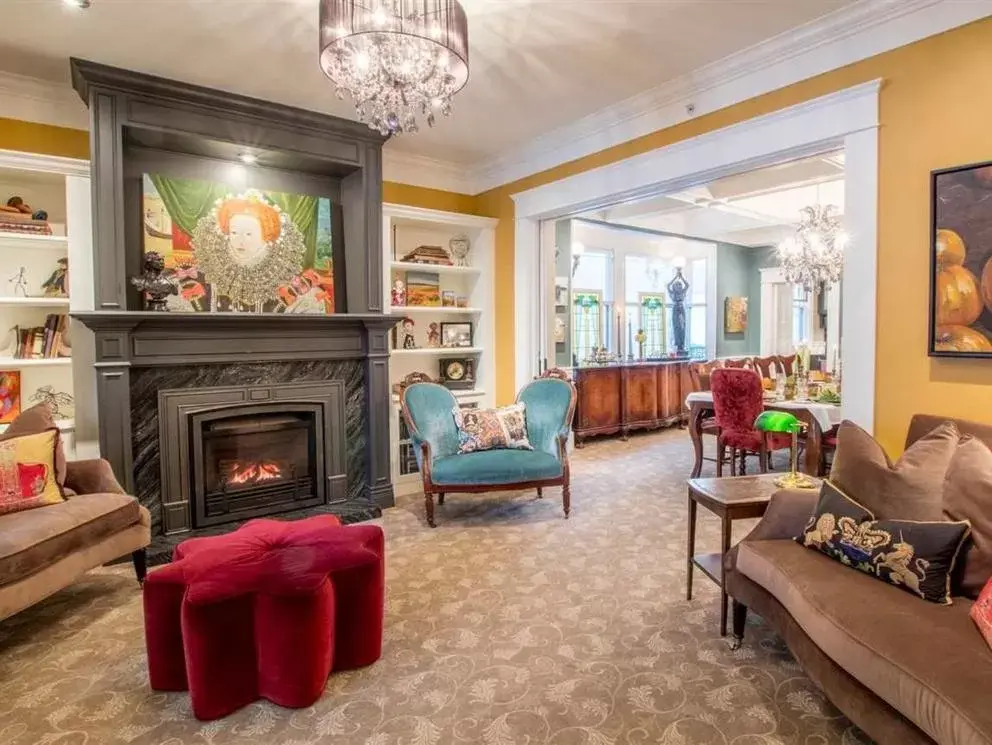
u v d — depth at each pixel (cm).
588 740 177
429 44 248
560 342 655
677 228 826
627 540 348
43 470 272
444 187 543
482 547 339
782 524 226
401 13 242
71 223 330
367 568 218
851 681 160
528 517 393
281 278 401
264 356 376
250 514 375
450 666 218
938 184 264
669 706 193
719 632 240
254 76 345
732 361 635
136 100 327
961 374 264
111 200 320
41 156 319
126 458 327
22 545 228
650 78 357
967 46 257
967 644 147
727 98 349
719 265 892
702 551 330
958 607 167
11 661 226
